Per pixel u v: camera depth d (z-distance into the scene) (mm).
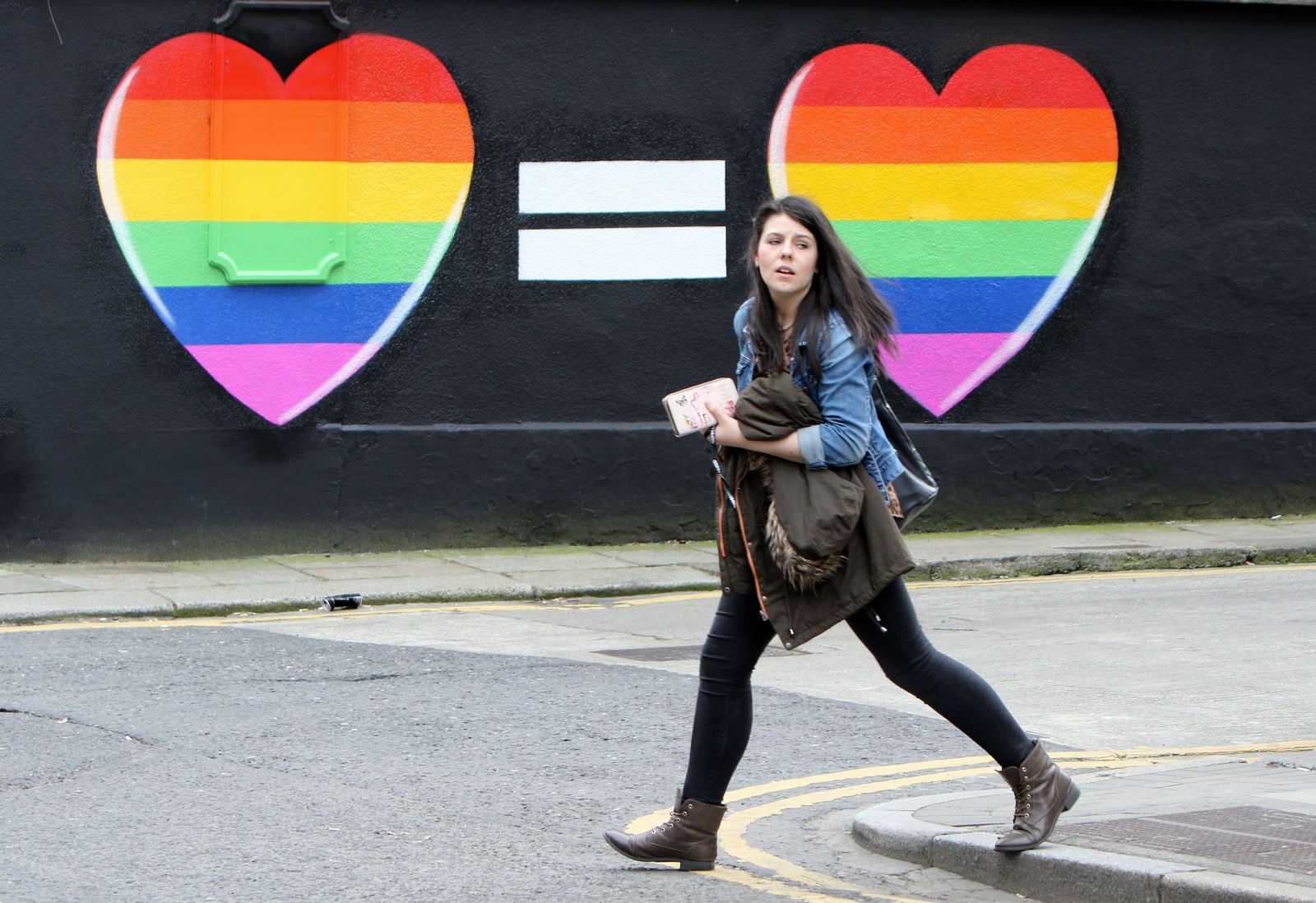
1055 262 31938
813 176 31062
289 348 29609
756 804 13422
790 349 10734
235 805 13023
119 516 29031
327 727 16078
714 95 30719
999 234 31703
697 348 30922
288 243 29469
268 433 29562
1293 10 32344
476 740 15570
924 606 24453
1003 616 23391
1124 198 32062
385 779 14016
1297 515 33000
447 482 30172
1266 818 11297
